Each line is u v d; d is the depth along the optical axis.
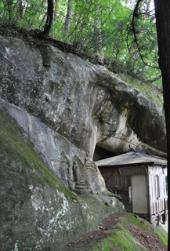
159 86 17.69
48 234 5.88
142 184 12.74
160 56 3.70
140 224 10.88
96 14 12.86
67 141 10.11
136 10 6.12
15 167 5.61
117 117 13.72
